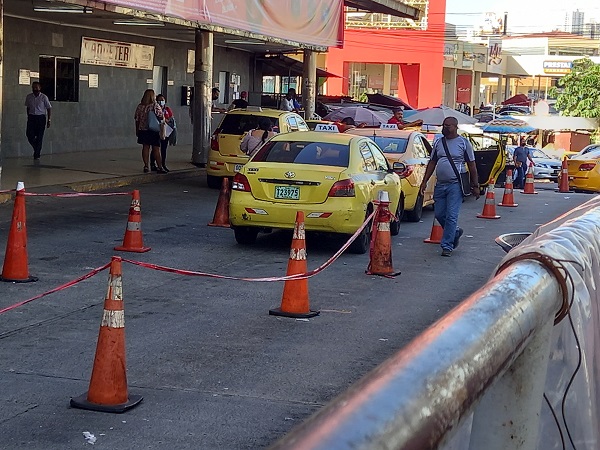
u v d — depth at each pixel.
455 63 63.50
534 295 2.15
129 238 11.61
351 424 1.17
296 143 12.34
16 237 9.37
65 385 6.19
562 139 52.19
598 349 3.31
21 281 9.36
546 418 2.77
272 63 36.91
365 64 59.22
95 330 7.70
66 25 23.55
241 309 8.71
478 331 1.69
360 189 11.81
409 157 15.77
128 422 5.52
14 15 21.19
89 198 16.70
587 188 27.50
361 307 9.02
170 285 9.73
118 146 26.88
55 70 23.67
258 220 11.78
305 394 6.19
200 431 5.43
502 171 24.91
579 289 2.92
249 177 11.88
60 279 9.66
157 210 15.85
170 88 29.77
